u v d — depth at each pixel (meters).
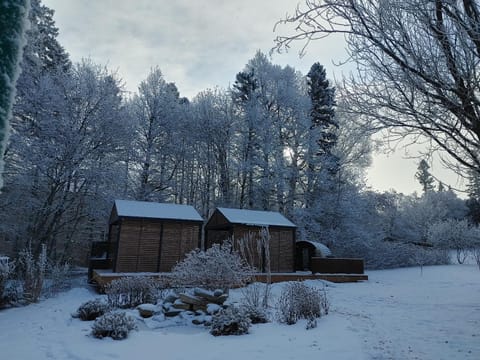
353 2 3.56
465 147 3.62
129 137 17.47
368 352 4.56
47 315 7.45
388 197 35.16
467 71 3.30
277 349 4.74
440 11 3.44
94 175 15.35
